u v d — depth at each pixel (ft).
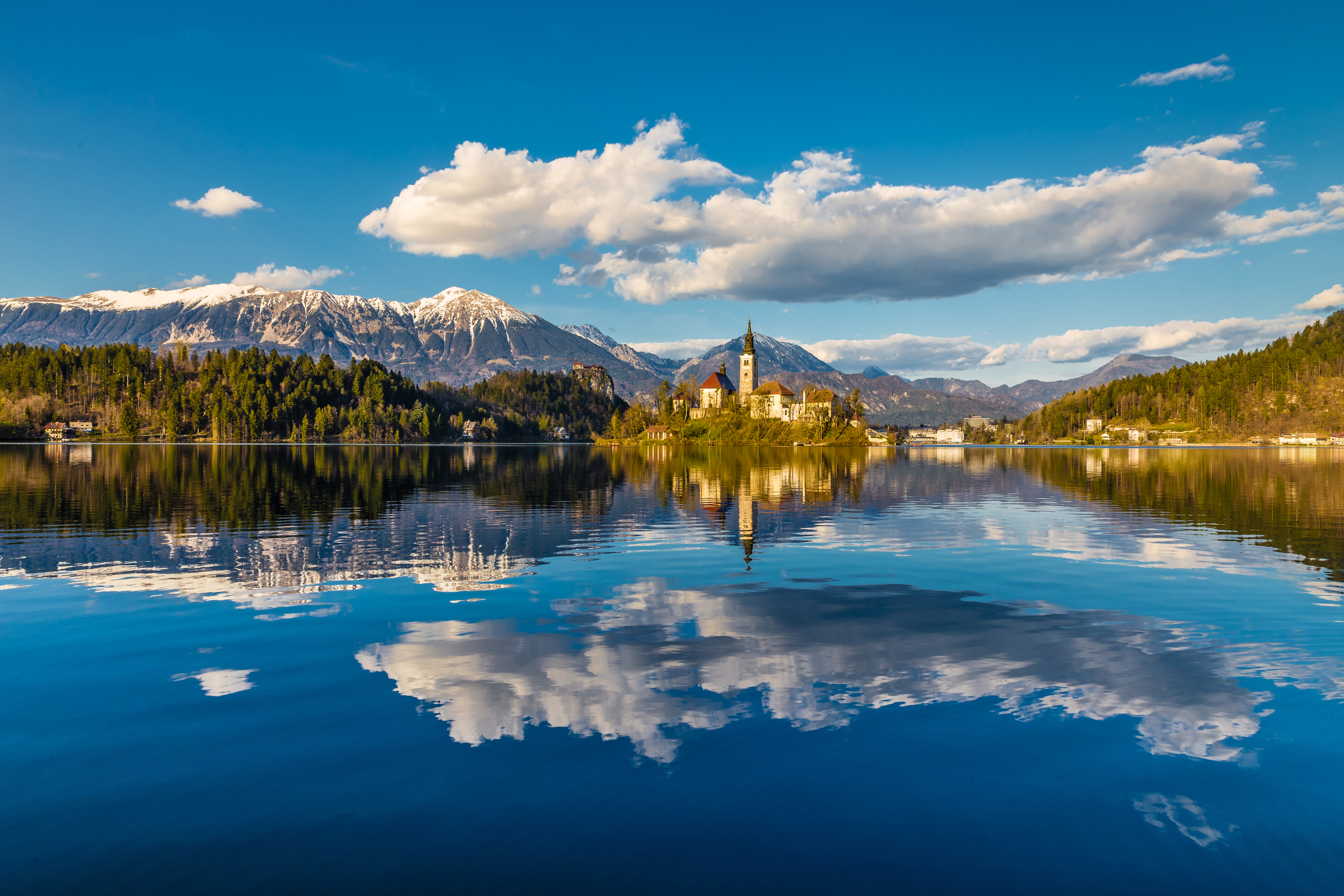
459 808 27.35
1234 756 31.48
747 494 171.53
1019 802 27.81
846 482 218.38
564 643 48.14
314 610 57.11
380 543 93.20
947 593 64.59
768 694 38.60
